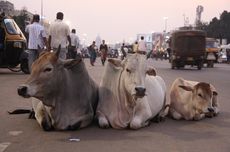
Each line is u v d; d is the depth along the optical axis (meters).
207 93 9.27
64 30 14.77
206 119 9.81
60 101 7.97
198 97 9.30
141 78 7.68
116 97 8.36
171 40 39.38
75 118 8.12
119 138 7.62
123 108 8.30
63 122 8.05
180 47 36.97
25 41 21.14
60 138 7.56
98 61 53.94
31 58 17.66
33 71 7.61
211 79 23.33
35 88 7.52
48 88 7.66
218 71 33.84
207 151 6.93
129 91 7.79
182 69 37.03
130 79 7.75
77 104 8.16
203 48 37.09
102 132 8.05
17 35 20.75
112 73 8.54
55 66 7.72
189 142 7.52
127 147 7.03
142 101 8.38
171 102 9.80
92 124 8.69
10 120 9.16
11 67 21.28
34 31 17.47
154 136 7.89
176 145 7.27
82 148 6.92
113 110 8.38
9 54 20.59
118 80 8.32
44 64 7.61
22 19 35.69
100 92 8.63
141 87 7.59
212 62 43.84
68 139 7.50
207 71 33.53
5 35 20.44
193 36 36.84
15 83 16.67
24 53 20.98
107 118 8.39
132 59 7.79
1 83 16.64
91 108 8.45
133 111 8.34
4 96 12.95
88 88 8.34
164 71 31.59
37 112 8.26
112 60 8.49
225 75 27.55
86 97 8.27
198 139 7.77
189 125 9.06
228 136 8.09
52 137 7.63
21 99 12.34
